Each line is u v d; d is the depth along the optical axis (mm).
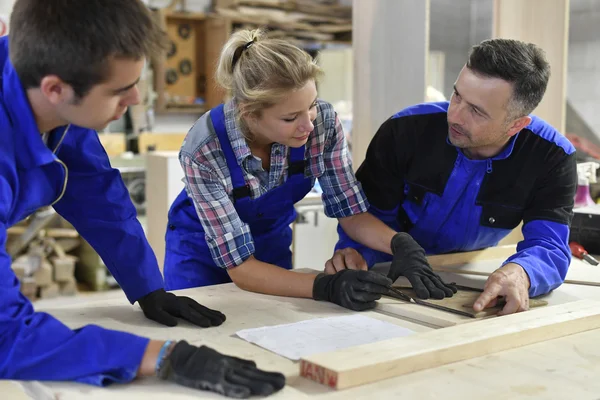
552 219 1708
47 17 988
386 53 2396
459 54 5422
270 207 1733
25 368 1011
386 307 1449
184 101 5289
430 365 1097
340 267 1677
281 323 1348
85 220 1391
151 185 3355
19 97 1068
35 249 4305
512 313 1414
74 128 1337
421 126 1798
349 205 1751
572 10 4359
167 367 1024
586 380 1055
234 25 5352
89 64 991
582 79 4371
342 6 5789
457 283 1678
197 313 1334
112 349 1025
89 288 4531
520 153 1730
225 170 1571
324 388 1014
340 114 4898
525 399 980
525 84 1525
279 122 1405
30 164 1120
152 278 1390
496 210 1799
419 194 1841
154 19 1082
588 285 1710
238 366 1005
